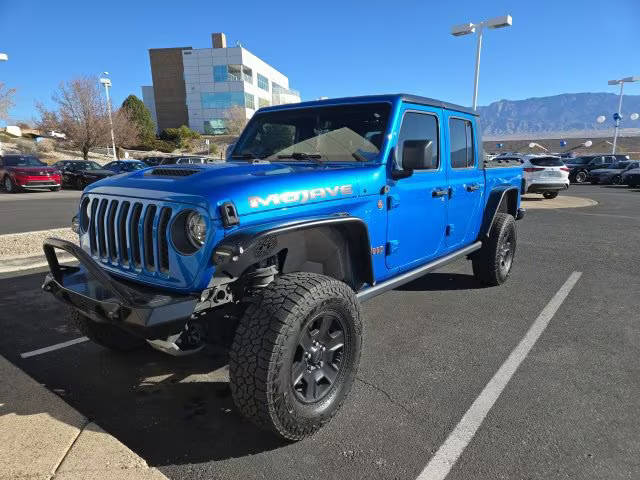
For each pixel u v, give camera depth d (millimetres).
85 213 3342
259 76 76812
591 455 2578
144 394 3287
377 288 3475
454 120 4395
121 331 3771
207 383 3447
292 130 3982
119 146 46656
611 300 5289
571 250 8078
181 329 2521
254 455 2598
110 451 2527
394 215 3572
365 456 2578
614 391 3275
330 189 3010
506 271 5809
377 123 3561
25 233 8820
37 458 2451
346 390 2914
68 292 2781
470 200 4789
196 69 69250
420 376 3508
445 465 2496
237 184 2613
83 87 39594
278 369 2447
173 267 2631
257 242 2514
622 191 22844
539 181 17312
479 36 17359
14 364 3682
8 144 39531
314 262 3068
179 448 2668
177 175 2979
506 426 2855
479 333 4332
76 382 3455
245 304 2811
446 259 4469
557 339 4191
